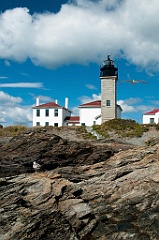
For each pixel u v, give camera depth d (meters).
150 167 22.31
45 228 14.12
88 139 33.16
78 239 14.20
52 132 35.91
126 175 22.09
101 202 18.89
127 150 26.45
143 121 53.00
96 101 56.03
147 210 17.55
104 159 26.83
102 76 47.56
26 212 15.04
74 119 58.44
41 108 58.34
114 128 36.00
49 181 19.12
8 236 13.32
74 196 18.55
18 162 26.47
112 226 15.85
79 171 24.00
